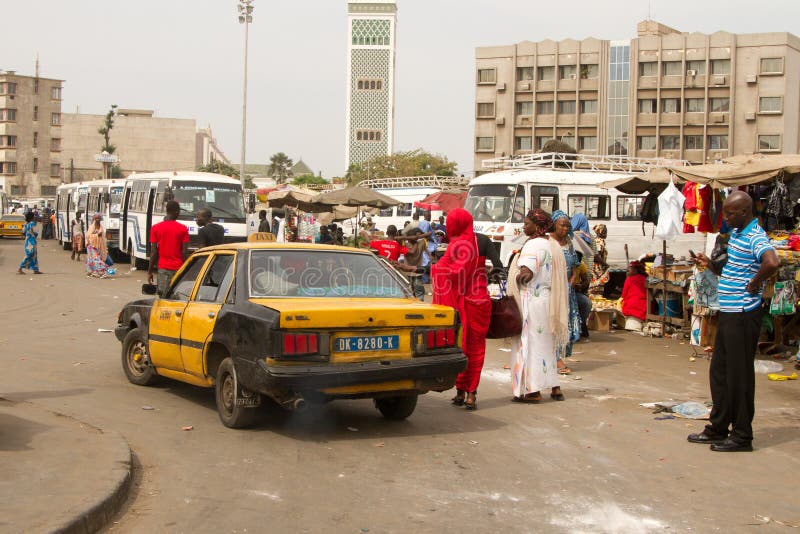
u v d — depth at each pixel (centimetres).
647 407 860
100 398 830
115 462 566
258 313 671
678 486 591
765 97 7125
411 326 698
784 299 1146
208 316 745
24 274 2533
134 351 923
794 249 1198
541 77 7950
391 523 499
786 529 505
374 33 15662
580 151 7794
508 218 2023
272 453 649
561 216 1086
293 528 486
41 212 8494
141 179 2842
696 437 717
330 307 673
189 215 2555
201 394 873
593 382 1007
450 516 514
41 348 1151
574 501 551
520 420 797
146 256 2695
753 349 689
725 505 550
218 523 493
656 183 1488
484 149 8156
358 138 15675
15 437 624
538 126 7931
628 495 567
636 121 7575
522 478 602
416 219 3734
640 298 1484
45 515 458
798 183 1234
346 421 773
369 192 2341
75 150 14725
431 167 9019
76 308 1667
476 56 8144
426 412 827
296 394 647
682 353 1237
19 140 11506
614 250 2097
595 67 7725
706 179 1216
